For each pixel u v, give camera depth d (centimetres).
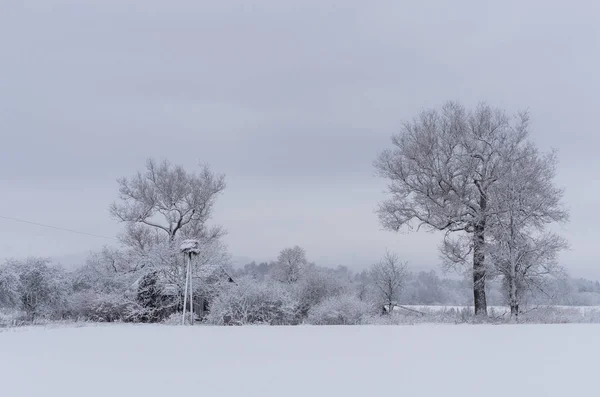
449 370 870
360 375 822
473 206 3134
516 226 2894
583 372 855
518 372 854
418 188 3306
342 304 2794
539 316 2755
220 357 1034
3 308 3262
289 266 6062
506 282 2995
